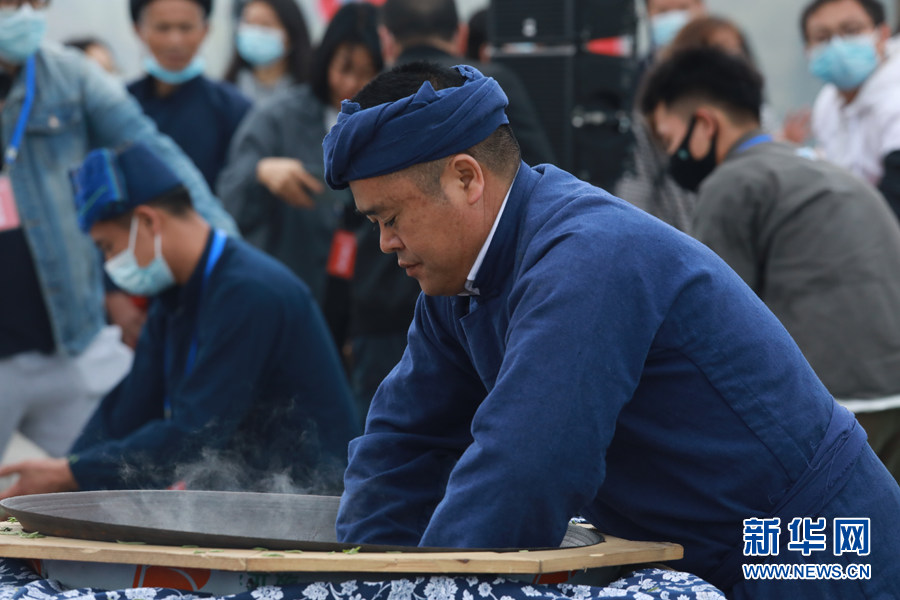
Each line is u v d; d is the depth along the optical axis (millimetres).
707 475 3967
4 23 9203
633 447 4055
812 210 7594
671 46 10508
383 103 3873
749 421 3924
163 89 12578
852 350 7520
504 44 11461
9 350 9656
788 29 17281
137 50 18766
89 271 10086
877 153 11766
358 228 11406
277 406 7785
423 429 4805
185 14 12180
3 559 4008
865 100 11734
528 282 3846
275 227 11500
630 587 3701
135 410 8070
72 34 17188
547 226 3967
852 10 11445
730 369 3924
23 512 3914
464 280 4188
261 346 7527
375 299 10734
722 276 4059
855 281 7531
